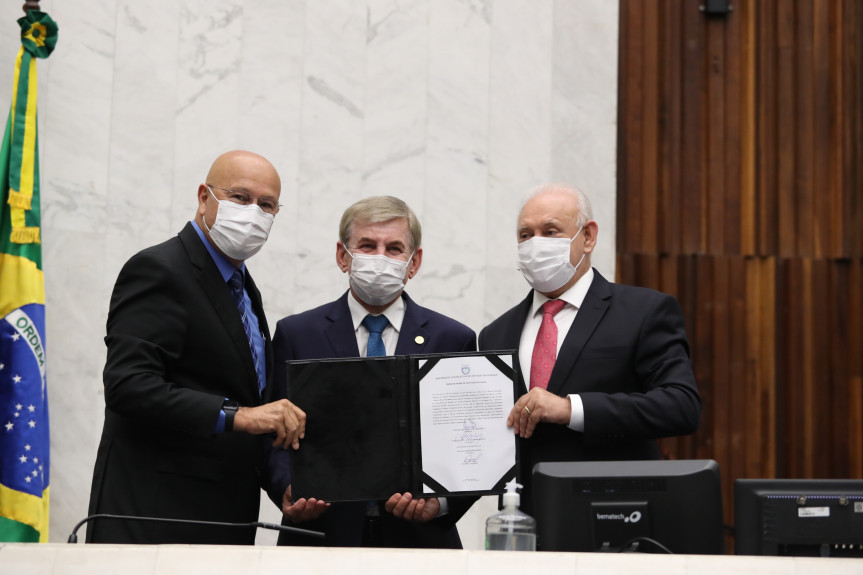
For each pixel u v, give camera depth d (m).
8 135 5.44
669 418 3.91
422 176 6.67
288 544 4.05
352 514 4.05
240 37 6.52
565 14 6.97
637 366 4.15
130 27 6.32
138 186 6.24
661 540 3.10
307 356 4.23
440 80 6.76
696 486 3.11
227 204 4.01
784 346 7.09
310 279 6.46
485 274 6.66
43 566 2.63
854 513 3.03
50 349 5.93
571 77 6.94
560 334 4.25
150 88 6.32
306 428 3.79
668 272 7.04
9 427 5.18
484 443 3.75
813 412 7.05
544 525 3.20
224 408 3.71
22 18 5.54
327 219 6.54
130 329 3.81
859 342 7.10
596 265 6.80
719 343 7.02
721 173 7.11
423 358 3.82
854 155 7.17
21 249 5.37
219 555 2.62
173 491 3.78
